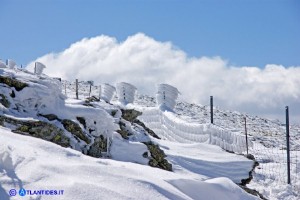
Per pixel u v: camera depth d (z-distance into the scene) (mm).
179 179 7445
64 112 10633
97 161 7086
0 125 8664
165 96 19328
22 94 10086
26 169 5820
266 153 19844
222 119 36094
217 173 12117
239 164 12531
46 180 5645
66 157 6797
